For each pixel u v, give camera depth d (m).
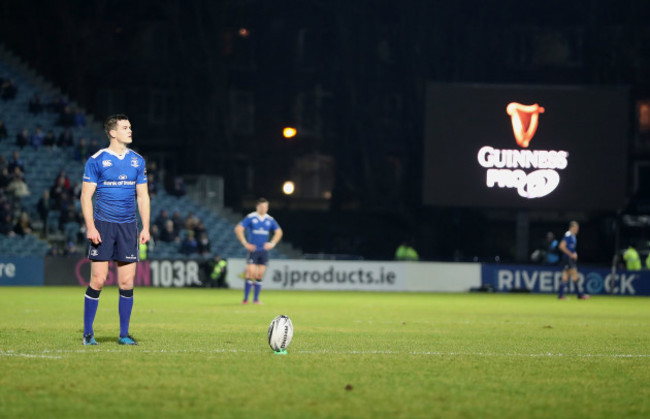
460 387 29.92
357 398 27.36
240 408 25.50
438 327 59.59
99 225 40.66
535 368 35.34
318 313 76.12
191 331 51.16
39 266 134.12
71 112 171.12
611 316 79.12
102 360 35.44
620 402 27.53
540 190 154.88
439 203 154.50
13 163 147.75
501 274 143.88
